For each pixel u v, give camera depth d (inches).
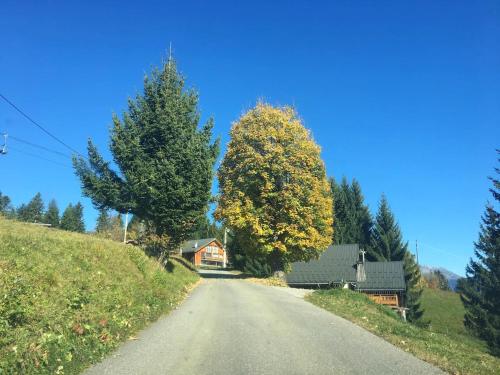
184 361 360.2
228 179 1446.9
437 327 2105.1
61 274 466.9
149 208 960.9
